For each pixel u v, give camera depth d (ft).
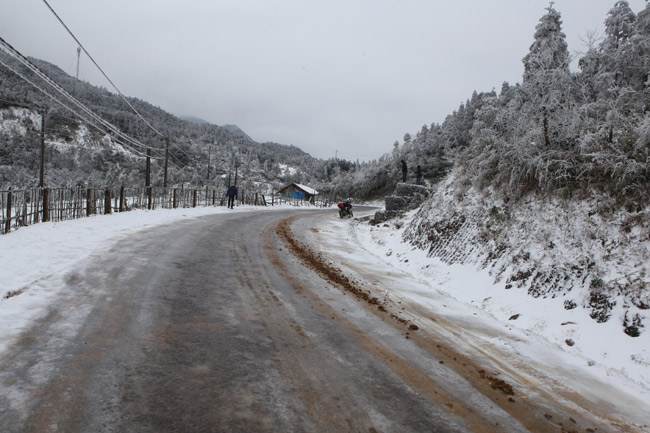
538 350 17.26
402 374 13.14
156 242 34.42
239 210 93.56
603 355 16.60
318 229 63.57
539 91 31.17
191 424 9.05
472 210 34.68
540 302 21.93
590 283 20.56
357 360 13.85
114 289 19.42
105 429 8.54
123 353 12.48
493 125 38.09
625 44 38.06
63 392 9.88
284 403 10.43
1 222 31.91
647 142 24.04
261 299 20.35
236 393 10.68
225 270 26.50
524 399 12.42
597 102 30.99
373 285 27.12
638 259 19.76
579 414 11.87
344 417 10.05
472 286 27.25
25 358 11.50
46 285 18.92
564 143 29.50
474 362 15.10
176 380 11.09
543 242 25.16
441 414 10.78
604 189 24.39
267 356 13.35
